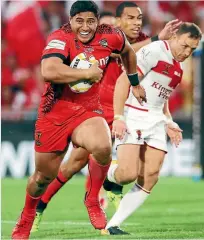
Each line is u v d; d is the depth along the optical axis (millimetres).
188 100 50969
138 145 22516
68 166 23969
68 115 20016
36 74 52719
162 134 22953
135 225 26156
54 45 19031
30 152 47281
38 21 54219
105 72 26953
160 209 32094
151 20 54688
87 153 23609
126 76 22141
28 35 53500
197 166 45594
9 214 30500
